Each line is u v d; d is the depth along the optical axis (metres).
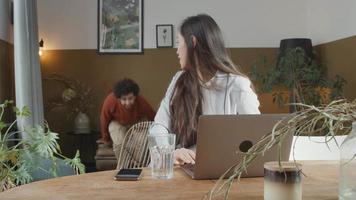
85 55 5.21
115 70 5.25
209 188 1.16
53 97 5.19
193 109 1.67
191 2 5.23
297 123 0.89
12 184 2.15
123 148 2.95
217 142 1.21
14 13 3.82
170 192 1.13
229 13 5.25
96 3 5.20
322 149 1.83
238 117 1.20
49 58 5.19
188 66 1.72
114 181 1.27
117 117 4.37
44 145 2.30
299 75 4.35
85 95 5.16
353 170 0.97
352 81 4.12
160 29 5.22
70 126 5.18
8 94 4.39
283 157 1.24
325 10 4.77
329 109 0.88
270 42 5.28
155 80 5.26
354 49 4.07
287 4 5.28
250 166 1.25
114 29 5.22
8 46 4.43
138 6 5.22
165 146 1.33
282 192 0.98
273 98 4.73
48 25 5.18
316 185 1.21
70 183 1.24
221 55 1.71
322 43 4.86
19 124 3.60
